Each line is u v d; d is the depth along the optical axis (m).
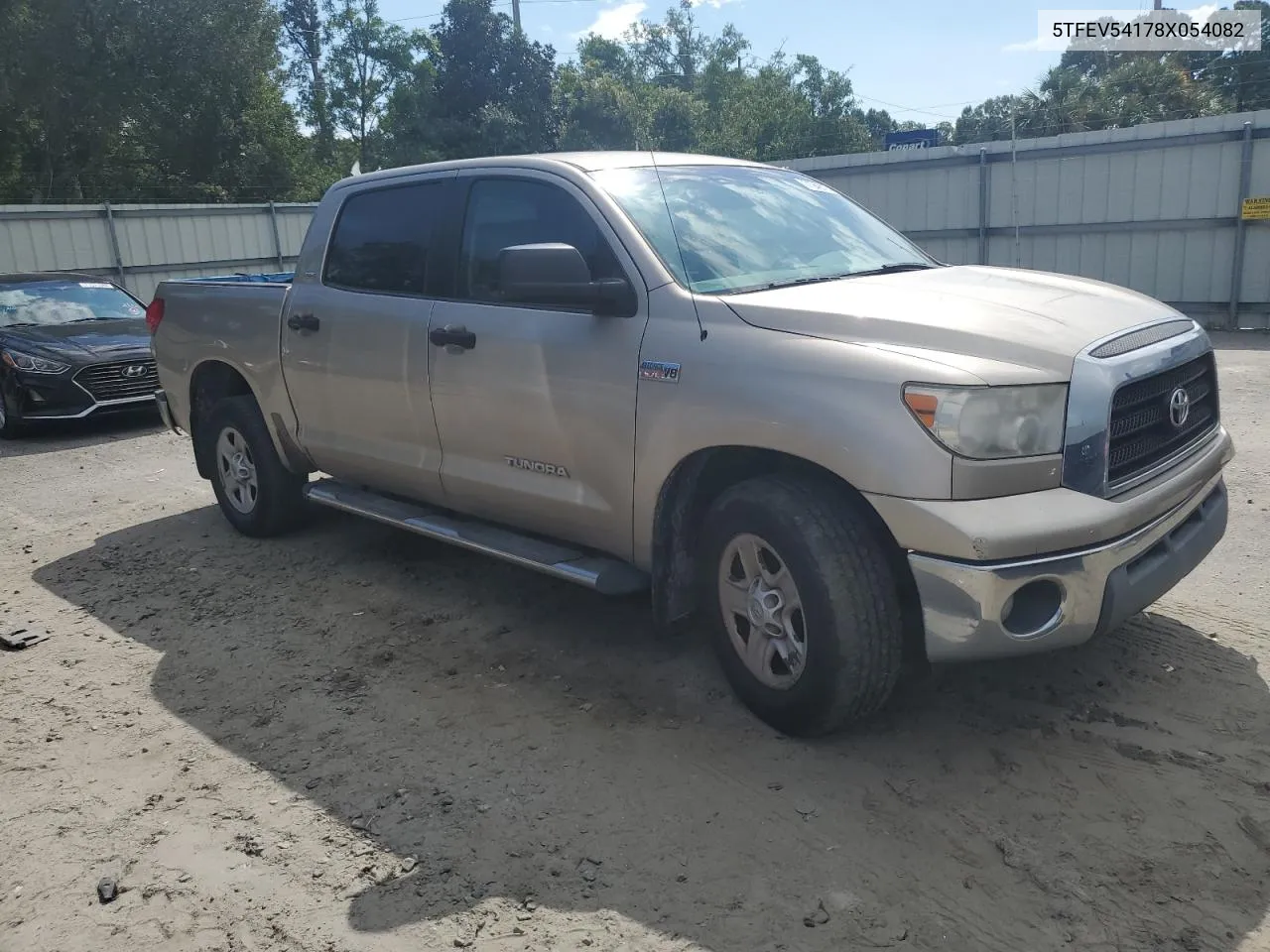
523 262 3.49
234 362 5.60
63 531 6.56
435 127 39.25
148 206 19.61
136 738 3.72
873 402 2.95
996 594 2.83
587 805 3.12
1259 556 4.89
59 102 33.19
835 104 62.44
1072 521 2.88
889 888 2.68
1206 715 3.42
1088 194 15.35
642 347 3.54
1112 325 3.25
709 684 3.87
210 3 34.41
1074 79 33.44
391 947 2.57
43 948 2.64
